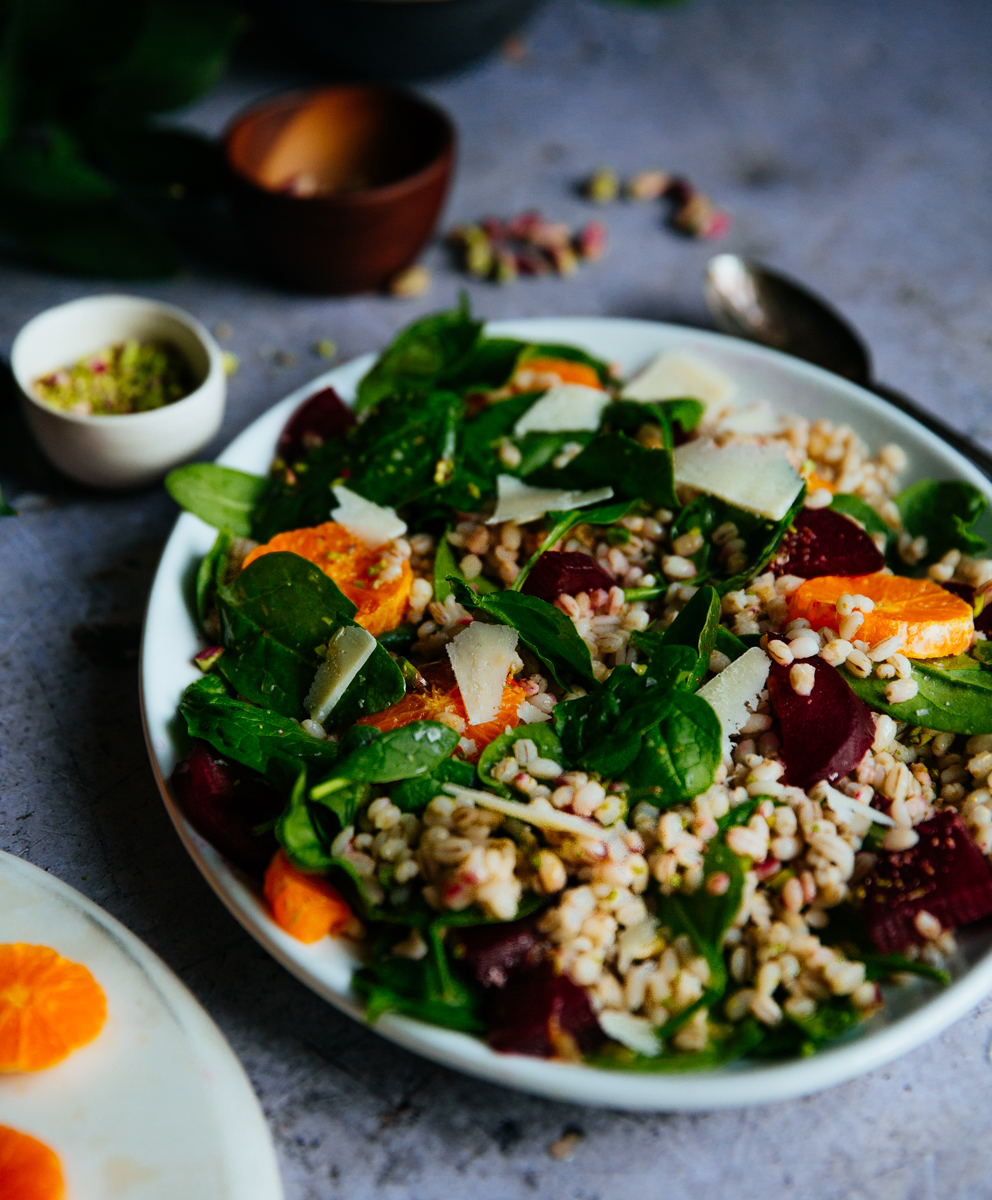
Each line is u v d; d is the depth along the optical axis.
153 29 0.75
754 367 0.65
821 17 1.00
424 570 0.59
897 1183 0.49
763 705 0.54
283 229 0.71
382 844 0.51
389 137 0.76
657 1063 0.48
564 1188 0.49
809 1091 0.47
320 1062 0.51
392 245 0.72
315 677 0.55
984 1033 0.52
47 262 0.76
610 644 0.56
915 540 0.60
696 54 0.94
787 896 0.50
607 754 0.52
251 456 0.62
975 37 0.99
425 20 0.78
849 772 0.53
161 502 0.66
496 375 0.64
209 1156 0.48
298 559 0.56
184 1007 0.50
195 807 0.52
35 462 0.67
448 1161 0.49
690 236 0.81
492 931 0.49
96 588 0.63
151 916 0.54
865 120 0.90
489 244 0.79
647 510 0.60
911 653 0.55
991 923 0.50
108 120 0.75
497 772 0.52
